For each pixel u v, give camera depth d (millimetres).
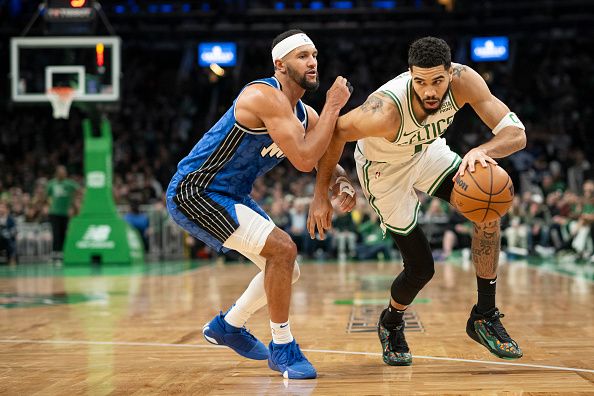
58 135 18250
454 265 10195
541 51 20656
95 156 11312
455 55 19219
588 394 2471
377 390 2596
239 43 20641
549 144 17000
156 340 3924
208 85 20578
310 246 12344
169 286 7504
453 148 17078
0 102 18703
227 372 3012
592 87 19156
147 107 19703
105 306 5691
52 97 10547
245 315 3146
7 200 13039
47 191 12406
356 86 19875
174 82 20812
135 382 2812
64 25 10641
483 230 3061
